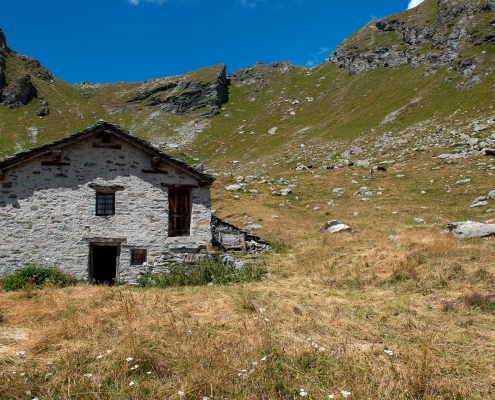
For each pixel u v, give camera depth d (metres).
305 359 7.21
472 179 36.88
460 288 11.62
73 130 100.31
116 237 17.06
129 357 7.12
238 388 6.30
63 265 16.55
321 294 12.12
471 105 59.56
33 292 12.96
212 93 121.94
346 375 6.67
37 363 7.21
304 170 52.41
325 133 77.25
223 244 19.92
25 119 101.75
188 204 18.38
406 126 63.19
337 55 130.12
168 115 116.31
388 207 32.97
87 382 6.46
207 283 15.43
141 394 6.17
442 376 6.64
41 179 16.58
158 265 17.36
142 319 9.63
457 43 82.31
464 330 8.62
